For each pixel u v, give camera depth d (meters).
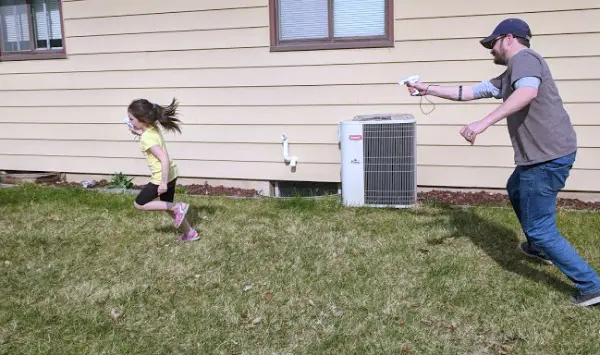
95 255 5.18
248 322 3.91
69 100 8.22
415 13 6.68
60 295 4.36
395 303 4.08
